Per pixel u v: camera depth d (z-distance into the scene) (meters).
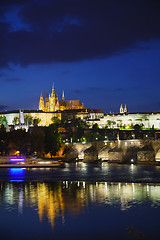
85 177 104.75
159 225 45.44
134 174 114.31
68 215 51.03
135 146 175.12
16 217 50.06
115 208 55.28
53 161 169.38
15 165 148.38
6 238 41.59
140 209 54.41
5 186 83.19
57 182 91.62
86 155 192.50
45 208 55.59
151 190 73.62
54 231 43.88
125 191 72.50
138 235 41.84
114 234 42.59
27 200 62.66
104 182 91.00
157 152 164.62
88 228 44.66
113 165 165.12
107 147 192.25
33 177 104.94
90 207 56.03
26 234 42.72
